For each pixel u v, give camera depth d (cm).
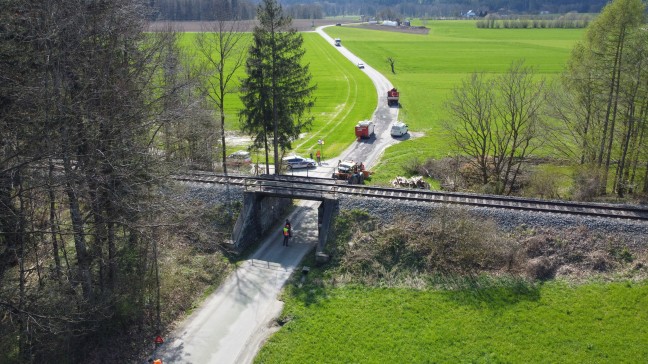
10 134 1941
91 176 2052
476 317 2509
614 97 3831
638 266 2728
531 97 4525
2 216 1956
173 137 3394
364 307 2642
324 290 2819
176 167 2661
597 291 2627
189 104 2800
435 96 8669
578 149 4666
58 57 1891
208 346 2408
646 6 3662
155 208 2381
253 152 5500
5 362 2084
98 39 2219
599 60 3906
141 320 2545
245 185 3491
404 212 3155
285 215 3916
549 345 2309
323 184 3469
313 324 2522
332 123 7081
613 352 2250
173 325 2567
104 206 2447
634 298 2553
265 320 2598
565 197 4047
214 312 2669
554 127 4856
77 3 1995
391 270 2911
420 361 2244
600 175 3975
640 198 3906
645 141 3878
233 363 2292
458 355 2270
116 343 2394
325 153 5734
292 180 3662
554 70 10688
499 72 10656
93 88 2130
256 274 3028
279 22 4084
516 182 4559
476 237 2916
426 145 5947
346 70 11438
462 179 4688
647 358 2208
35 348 2202
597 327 2397
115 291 2556
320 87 9631
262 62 4169
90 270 2573
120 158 2295
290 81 4347
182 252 3161
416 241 3002
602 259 2777
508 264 2847
